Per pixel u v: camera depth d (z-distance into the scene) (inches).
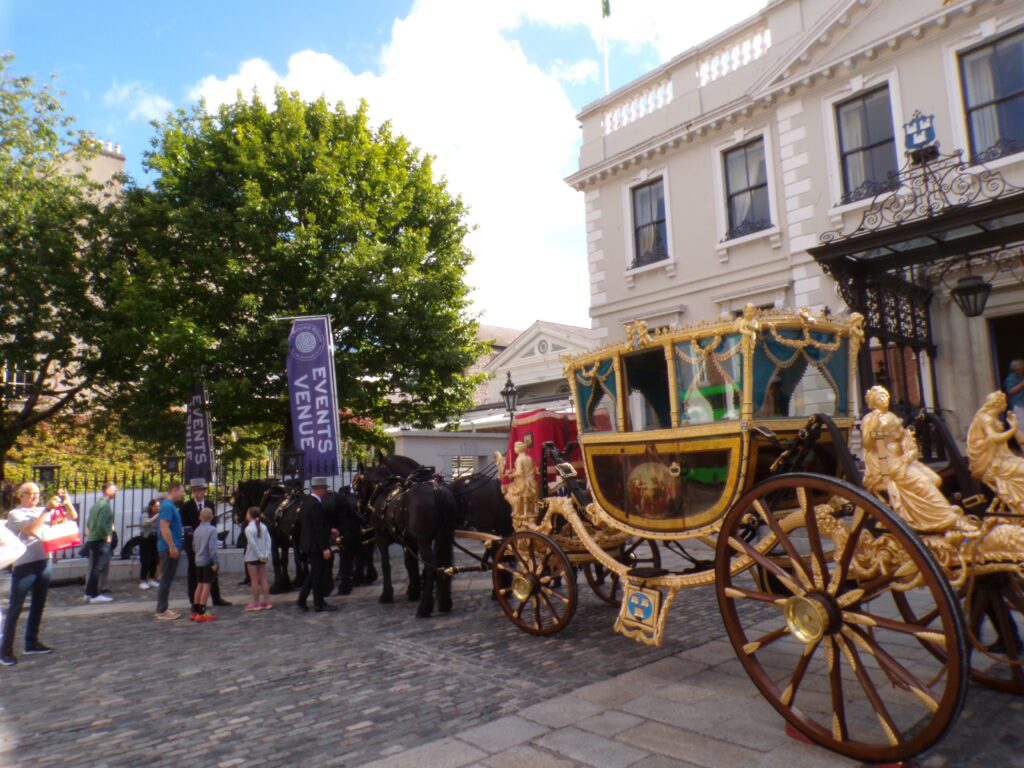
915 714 193.2
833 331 234.1
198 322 677.9
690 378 230.8
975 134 509.7
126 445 919.0
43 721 216.7
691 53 691.4
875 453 182.1
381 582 483.2
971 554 166.4
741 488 212.8
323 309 673.0
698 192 681.6
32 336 741.9
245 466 716.0
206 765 179.8
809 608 172.4
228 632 339.0
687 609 337.7
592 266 769.6
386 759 176.7
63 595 478.9
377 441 791.1
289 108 731.4
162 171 714.8
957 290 396.8
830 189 580.7
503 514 372.5
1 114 781.9
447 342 748.0
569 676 240.7
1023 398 404.5
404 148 813.2
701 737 182.4
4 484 600.1
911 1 539.2
